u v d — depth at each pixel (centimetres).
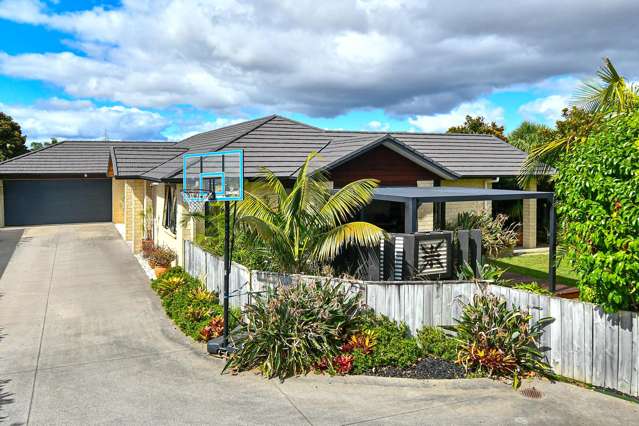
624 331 751
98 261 1891
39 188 3119
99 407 722
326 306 880
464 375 820
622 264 689
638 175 682
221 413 705
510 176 2012
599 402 736
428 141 2223
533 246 2080
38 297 1359
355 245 1232
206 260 1298
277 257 1130
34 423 674
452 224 1803
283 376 820
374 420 685
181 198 1534
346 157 1562
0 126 4081
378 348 861
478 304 873
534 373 824
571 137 1114
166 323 1122
